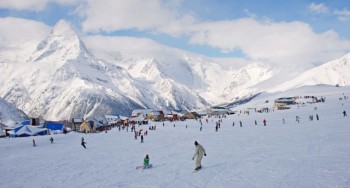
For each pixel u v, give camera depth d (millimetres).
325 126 59844
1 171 36156
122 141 72438
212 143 50875
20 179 30781
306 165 25266
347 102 140875
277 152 33750
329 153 29484
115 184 25672
